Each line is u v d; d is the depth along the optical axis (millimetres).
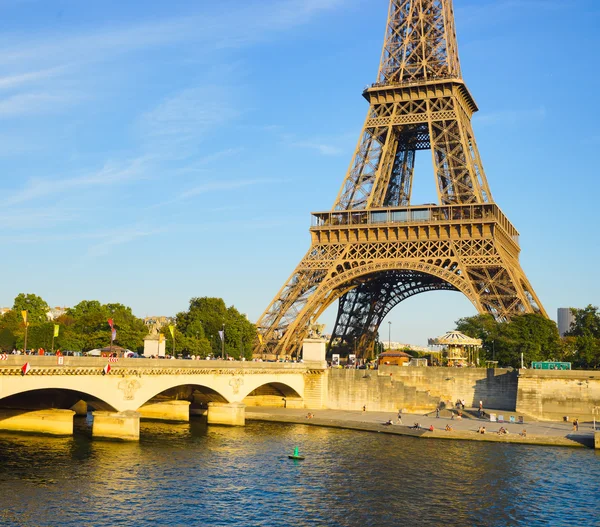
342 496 103688
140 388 132500
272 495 102875
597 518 96125
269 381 179875
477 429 164250
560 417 179875
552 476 118562
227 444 139375
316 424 172000
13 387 104938
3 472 107188
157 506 95125
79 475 107625
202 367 148125
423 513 96500
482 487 110500
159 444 135250
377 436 155875
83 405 174750
